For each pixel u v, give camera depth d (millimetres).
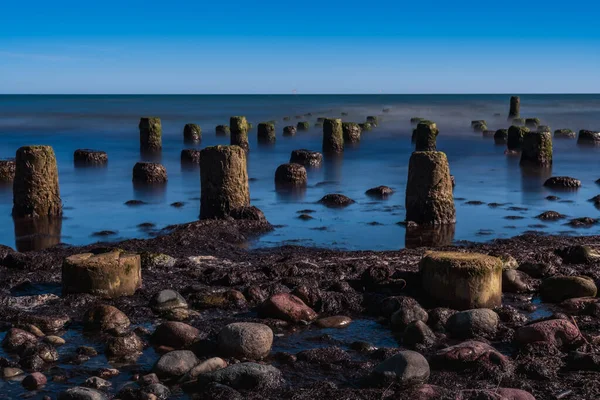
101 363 7754
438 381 7199
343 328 8992
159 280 10672
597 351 7938
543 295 10336
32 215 17172
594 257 12148
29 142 42406
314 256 12375
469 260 9492
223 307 9602
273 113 88812
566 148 38750
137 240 13594
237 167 16375
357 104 131500
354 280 10742
